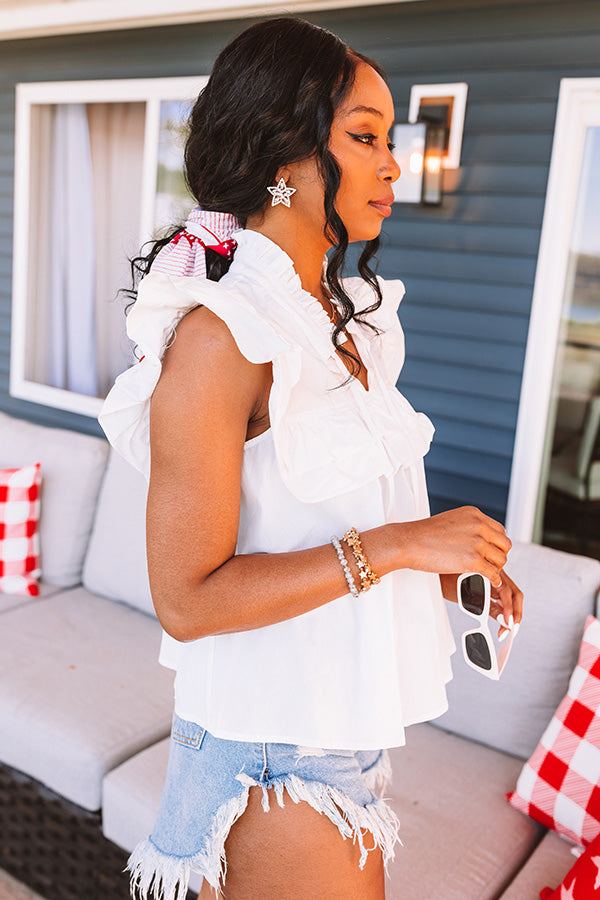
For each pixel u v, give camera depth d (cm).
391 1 259
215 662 98
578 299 249
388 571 91
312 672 95
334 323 105
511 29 240
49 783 202
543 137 240
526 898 153
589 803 166
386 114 95
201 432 84
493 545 93
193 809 104
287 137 90
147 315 87
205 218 99
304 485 94
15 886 211
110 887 192
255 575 86
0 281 427
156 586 86
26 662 233
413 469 106
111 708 214
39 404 416
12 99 399
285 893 100
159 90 331
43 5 342
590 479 256
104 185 386
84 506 297
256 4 278
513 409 258
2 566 284
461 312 263
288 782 97
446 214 260
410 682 102
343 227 94
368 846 104
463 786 186
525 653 197
